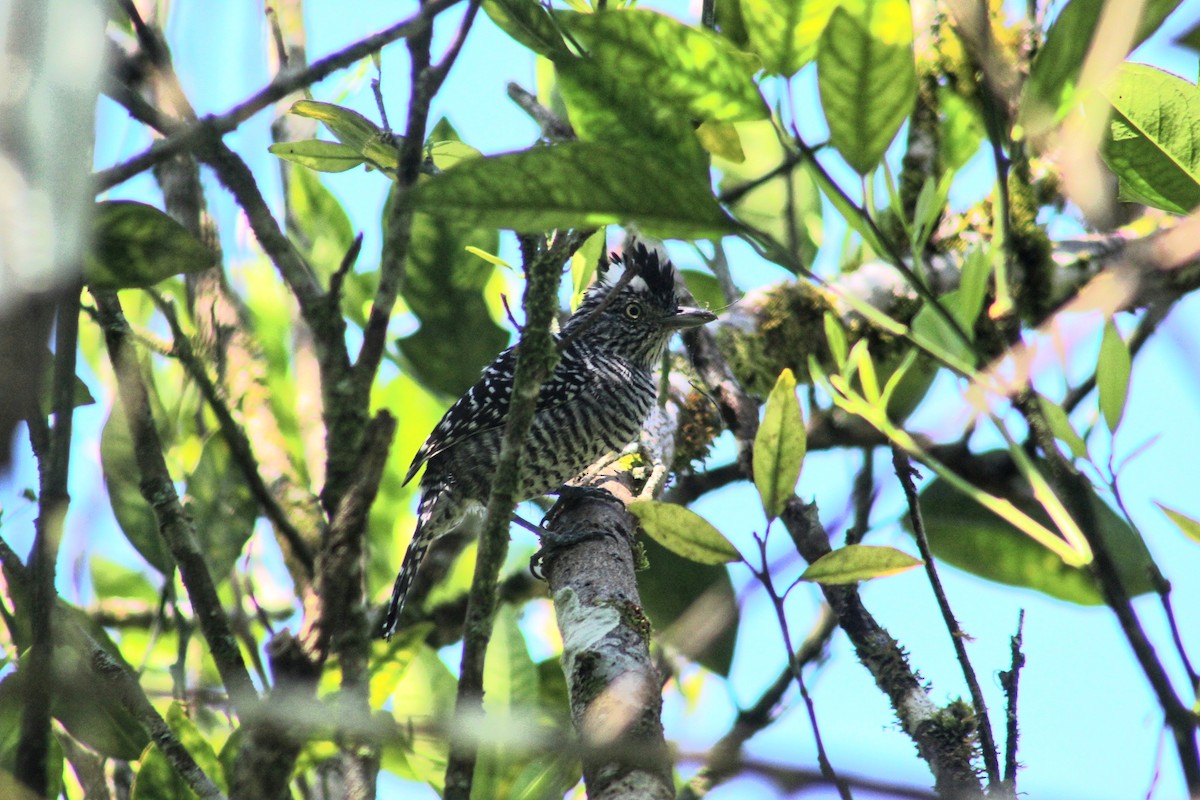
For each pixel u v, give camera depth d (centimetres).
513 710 780
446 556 1196
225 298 914
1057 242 1034
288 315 1048
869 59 399
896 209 481
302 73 412
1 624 716
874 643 741
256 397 901
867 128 410
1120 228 998
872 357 1055
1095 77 356
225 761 679
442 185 384
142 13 668
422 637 690
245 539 810
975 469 1021
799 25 429
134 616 966
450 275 1116
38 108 258
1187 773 373
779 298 1106
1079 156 370
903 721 699
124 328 572
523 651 830
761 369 1090
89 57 263
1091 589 998
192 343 912
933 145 984
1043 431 436
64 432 466
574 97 451
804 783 263
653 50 435
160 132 512
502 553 498
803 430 530
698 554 558
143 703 541
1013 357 427
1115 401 473
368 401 442
